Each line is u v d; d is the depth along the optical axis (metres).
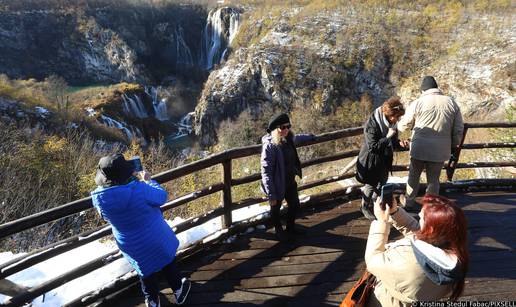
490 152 8.98
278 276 3.51
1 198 9.39
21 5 62.94
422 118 3.96
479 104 34.59
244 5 68.00
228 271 3.58
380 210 2.06
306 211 4.61
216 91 44.06
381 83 42.91
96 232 3.04
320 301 3.21
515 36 40.53
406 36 44.84
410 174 4.32
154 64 72.62
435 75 39.47
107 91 48.16
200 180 10.12
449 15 47.38
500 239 4.02
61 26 64.31
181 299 3.07
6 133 13.99
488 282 3.40
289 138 3.66
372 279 2.11
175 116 54.00
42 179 11.02
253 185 9.41
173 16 73.56
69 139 17.64
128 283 3.28
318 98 41.16
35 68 62.72
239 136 35.78
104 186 2.44
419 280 1.72
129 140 34.66
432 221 1.69
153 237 2.67
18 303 2.75
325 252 3.83
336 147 19.00
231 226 4.07
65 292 3.33
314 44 46.03
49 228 7.57
